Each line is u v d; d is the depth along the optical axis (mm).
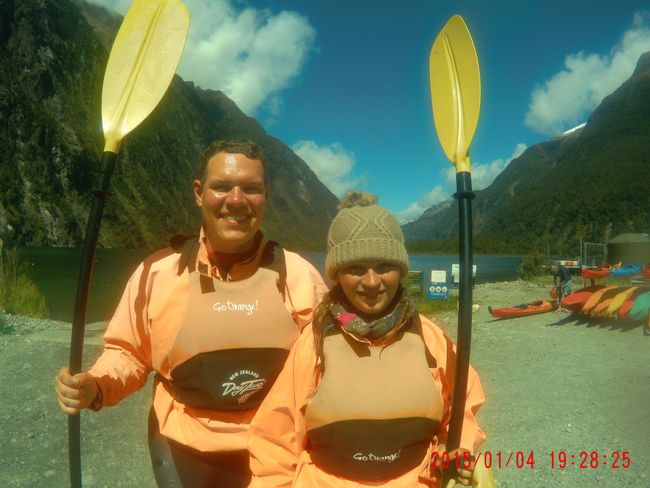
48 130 160625
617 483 4309
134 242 168000
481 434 2053
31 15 199000
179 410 2406
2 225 138250
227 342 2340
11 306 13078
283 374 2100
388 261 1963
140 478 4578
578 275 36625
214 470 2381
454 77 2066
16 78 177125
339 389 1938
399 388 1938
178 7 2449
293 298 2479
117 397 2395
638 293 12555
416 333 2049
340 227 2041
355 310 2055
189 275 2398
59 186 156250
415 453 1962
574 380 7676
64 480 4527
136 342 2480
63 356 8633
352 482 1931
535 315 15164
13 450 5090
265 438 2076
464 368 1866
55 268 54125
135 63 2381
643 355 9383
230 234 2383
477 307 18156
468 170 1929
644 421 5742
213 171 2402
